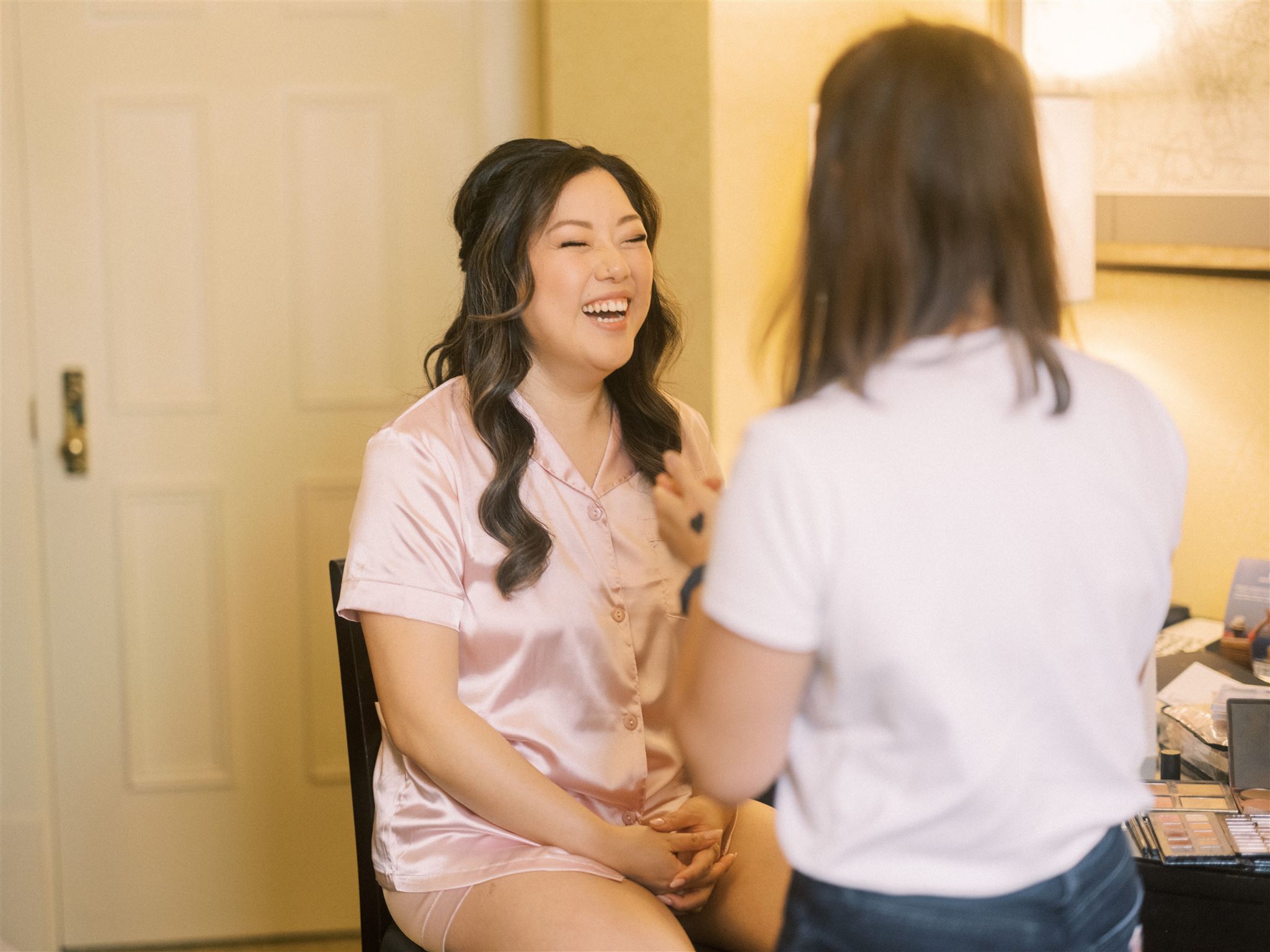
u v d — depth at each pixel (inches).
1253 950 53.4
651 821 57.7
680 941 50.7
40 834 104.9
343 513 106.0
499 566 56.7
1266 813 57.8
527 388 60.7
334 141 103.7
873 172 33.8
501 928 51.6
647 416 64.2
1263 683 72.2
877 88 33.9
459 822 56.1
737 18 94.4
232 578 105.4
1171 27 87.0
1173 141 87.9
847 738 35.0
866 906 34.7
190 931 107.7
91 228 102.0
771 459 33.6
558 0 98.7
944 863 34.5
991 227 33.8
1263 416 84.7
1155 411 37.6
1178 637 83.6
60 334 102.4
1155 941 55.0
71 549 103.9
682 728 36.6
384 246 104.9
